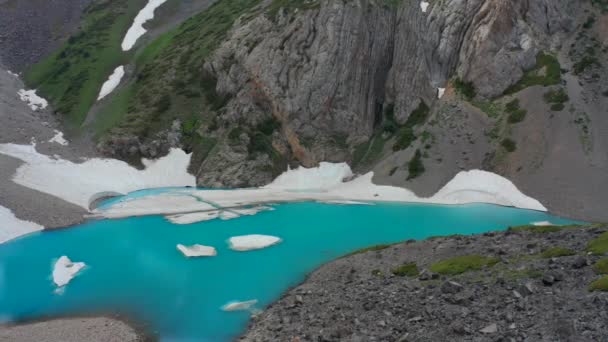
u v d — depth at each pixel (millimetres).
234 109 77750
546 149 59875
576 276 20734
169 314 27203
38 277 33719
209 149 75000
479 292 21375
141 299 29594
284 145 75438
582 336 15594
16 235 42938
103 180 64562
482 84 70500
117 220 49156
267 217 51125
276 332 22141
